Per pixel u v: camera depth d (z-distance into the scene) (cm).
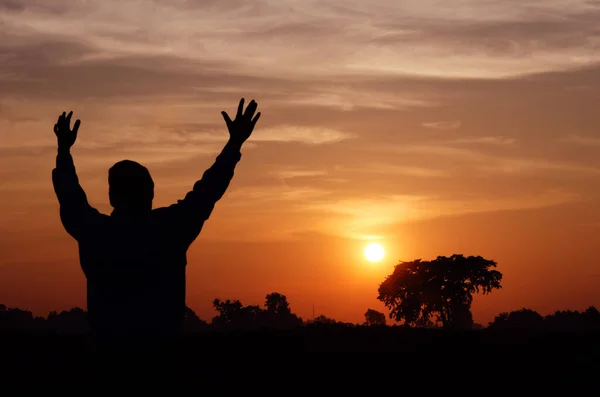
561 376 1577
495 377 1585
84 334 2045
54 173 598
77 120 621
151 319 553
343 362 1728
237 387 1438
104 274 555
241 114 595
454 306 9769
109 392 547
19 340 1903
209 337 2047
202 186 571
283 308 9262
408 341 1983
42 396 1262
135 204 580
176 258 563
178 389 561
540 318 6562
